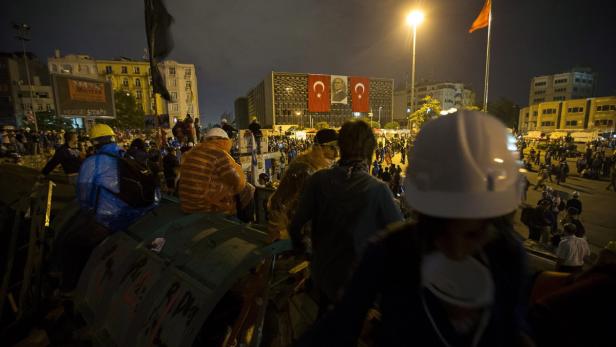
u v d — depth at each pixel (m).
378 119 135.12
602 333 0.93
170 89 86.56
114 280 2.30
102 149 2.99
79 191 2.86
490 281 0.76
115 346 1.97
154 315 1.85
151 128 7.62
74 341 2.85
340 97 126.44
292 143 38.44
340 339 0.85
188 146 7.57
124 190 2.90
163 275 2.03
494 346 0.75
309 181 1.89
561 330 1.00
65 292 2.87
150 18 5.52
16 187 5.91
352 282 0.88
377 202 1.62
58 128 58.72
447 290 0.75
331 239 1.69
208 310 1.66
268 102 124.38
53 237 3.56
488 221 0.71
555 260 2.42
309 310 2.47
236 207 3.33
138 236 2.64
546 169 21.31
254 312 2.12
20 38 37.38
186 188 2.71
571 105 79.19
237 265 1.81
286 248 2.02
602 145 40.69
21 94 74.06
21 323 3.11
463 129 0.70
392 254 0.81
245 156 11.76
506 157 0.69
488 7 16.42
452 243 0.74
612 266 1.00
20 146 17.06
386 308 0.83
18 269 3.91
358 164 1.75
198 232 2.35
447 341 0.76
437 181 0.69
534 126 88.81
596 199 17.20
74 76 27.94
